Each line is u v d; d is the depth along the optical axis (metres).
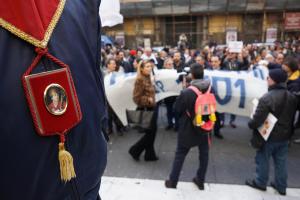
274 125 3.85
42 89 0.68
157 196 3.96
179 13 27.00
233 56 8.62
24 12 0.68
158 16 27.52
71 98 0.73
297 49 16.05
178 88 6.23
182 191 4.09
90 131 0.80
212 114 3.89
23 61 0.67
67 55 0.75
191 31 28.06
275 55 9.37
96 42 0.87
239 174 4.67
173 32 28.20
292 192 4.13
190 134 3.96
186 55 11.13
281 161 4.02
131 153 5.13
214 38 27.42
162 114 8.25
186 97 3.86
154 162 5.13
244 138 6.29
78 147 0.77
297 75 5.75
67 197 0.75
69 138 0.74
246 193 4.07
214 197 3.96
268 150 3.99
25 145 0.67
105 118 0.92
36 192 0.70
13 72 0.66
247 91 5.71
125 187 4.19
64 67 0.73
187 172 4.72
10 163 0.66
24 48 0.68
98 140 0.84
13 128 0.66
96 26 0.88
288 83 5.77
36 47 0.69
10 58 0.66
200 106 3.80
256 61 9.38
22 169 0.67
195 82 3.96
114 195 3.97
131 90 6.07
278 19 26.17
